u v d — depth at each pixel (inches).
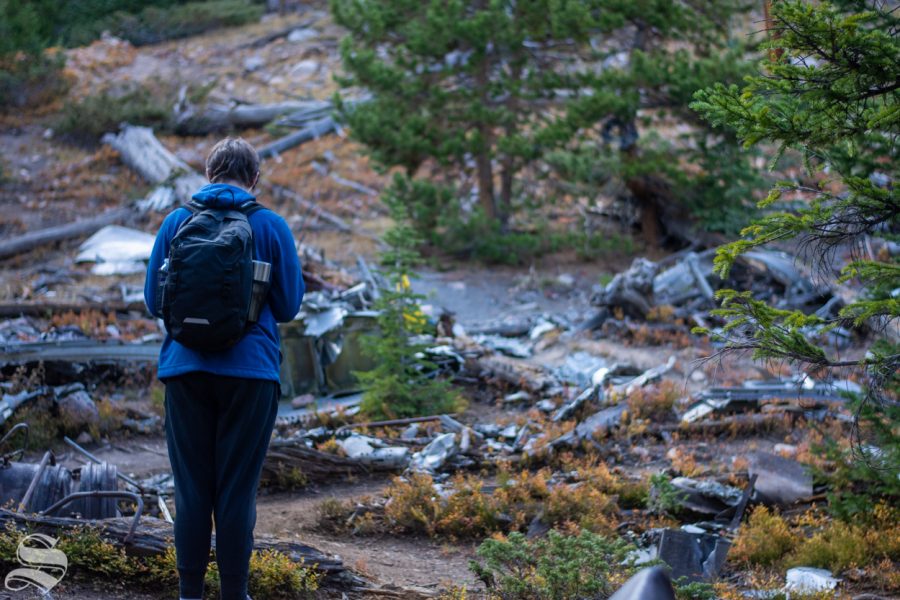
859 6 218.1
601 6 737.6
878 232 214.4
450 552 269.6
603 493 317.7
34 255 780.0
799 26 183.2
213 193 155.0
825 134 194.1
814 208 199.9
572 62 802.8
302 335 472.4
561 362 544.4
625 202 859.4
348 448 357.4
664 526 289.0
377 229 890.1
